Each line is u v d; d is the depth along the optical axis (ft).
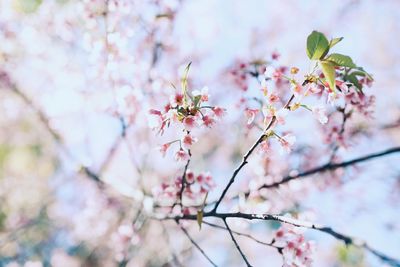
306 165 17.43
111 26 14.98
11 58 21.01
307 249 9.54
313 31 7.69
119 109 15.88
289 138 8.25
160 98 16.12
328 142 13.82
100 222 24.62
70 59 21.08
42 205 28.78
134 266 24.39
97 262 27.40
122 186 19.25
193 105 8.20
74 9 19.26
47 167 28.76
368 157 11.59
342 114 12.09
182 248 23.57
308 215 13.38
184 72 8.05
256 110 8.83
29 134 27.66
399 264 7.25
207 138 26.32
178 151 9.28
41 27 20.24
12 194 28.43
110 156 22.22
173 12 17.03
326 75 7.53
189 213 11.63
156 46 17.52
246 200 13.61
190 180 11.33
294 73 8.15
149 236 24.63
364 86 10.48
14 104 24.41
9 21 20.25
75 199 29.27
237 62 13.85
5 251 25.96
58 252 27.78
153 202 14.48
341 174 17.25
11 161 28.43
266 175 16.79
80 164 20.10
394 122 18.39
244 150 22.71
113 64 15.25
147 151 19.17
